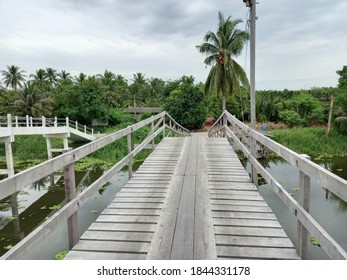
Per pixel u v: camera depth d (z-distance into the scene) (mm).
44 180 14438
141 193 4062
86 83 33875
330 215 9281
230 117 7180
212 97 33969
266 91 44875
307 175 2176
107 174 3551
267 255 2445
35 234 1910
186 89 33125
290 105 33906
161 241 2598
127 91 50531
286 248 2559
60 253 6391
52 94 37344
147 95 57469
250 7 11602
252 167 4398
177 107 32281
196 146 7793
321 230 1922
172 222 2982
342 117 25047
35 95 32344
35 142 25203
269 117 33812
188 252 2416
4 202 11133
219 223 3051
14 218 9531
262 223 3049
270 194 10898
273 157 19953
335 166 18047
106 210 3447
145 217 3238
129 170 4840
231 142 8883
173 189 4070
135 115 40750
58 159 2285
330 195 11180
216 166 5566
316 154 22203
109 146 22203
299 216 2340
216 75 22594
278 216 8758
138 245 2625
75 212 2646
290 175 14695
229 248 2559
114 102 42344
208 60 23547
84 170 16641
